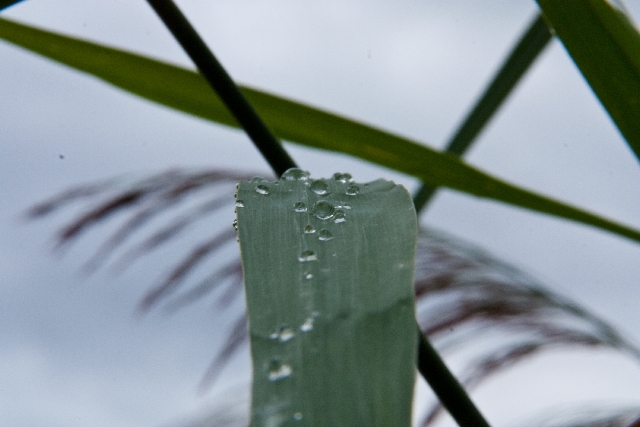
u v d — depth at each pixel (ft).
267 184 1.06
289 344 0.97
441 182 1.65
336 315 0.98
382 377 0.96
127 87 1.77
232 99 1.20
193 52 1.21
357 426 0.95
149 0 1.20
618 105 1.24
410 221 1.03
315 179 1.07
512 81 2.42
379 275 1.00
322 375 0.96
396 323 0.98
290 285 1.00
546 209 1.60
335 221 1.03
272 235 1.02
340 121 1.67
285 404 0.95
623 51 1.22
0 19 1.60
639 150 1.25
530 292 3.02
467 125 2.48
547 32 2.32
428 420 2.47
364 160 1.71
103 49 1.66
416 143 1.65
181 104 1.81
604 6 1.22
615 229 1.59
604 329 3.03
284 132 1.70
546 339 2.98
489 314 2.94
